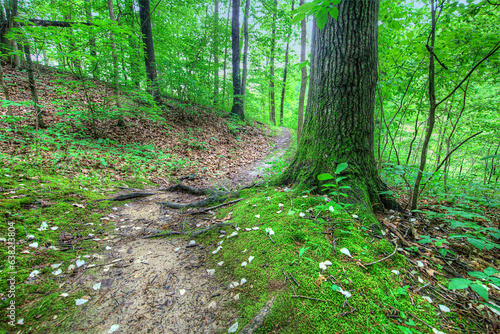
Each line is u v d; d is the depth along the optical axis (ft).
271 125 58.75
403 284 5.13
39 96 22.53
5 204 8.25
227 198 11.78
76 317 5.17
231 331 4.61
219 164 22.66
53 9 31.76
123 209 11.55
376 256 5.85
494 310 4.22
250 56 51.24
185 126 31.22
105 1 29.66
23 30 13.23
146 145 20.79
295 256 6.05
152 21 35.94
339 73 8.66
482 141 21.06
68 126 19.10
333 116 8.89
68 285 6.08
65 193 11.05
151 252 7.87
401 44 9.93
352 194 8.02
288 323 4.45
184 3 37.91
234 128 35.42
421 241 5.78
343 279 5.18
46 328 4.83
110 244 8.32
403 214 8.50
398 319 4.34
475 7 7.00
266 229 7.31
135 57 21.57
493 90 16.58
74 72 20.02
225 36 34.91
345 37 8.43
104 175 15.21
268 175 17.78
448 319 4.34
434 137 27.35
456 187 12.76
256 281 5.70
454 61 9.37
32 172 11.85
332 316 4.44
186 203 12.55
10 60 26.37
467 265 5.90
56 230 8.30
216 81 36.45
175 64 28.68
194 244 8.11
